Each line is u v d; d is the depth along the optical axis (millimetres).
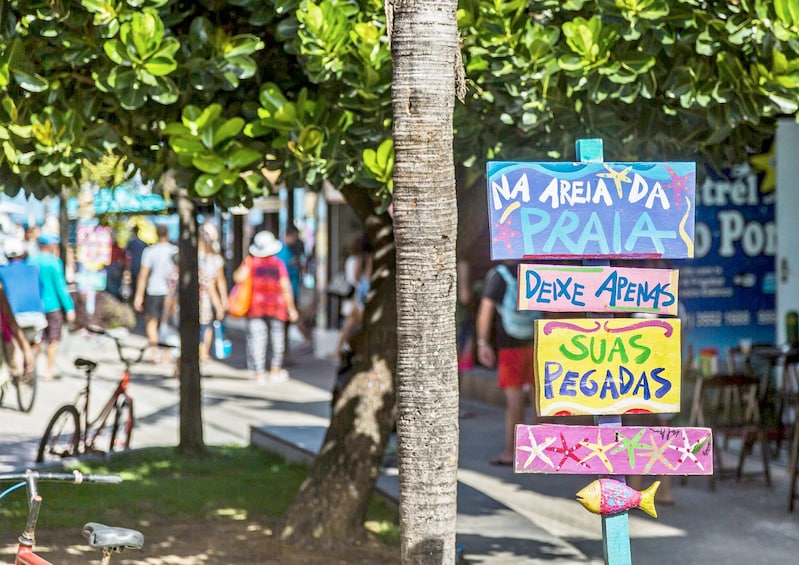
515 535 7828
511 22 5941
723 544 8508
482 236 16703
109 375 18250
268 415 14438
